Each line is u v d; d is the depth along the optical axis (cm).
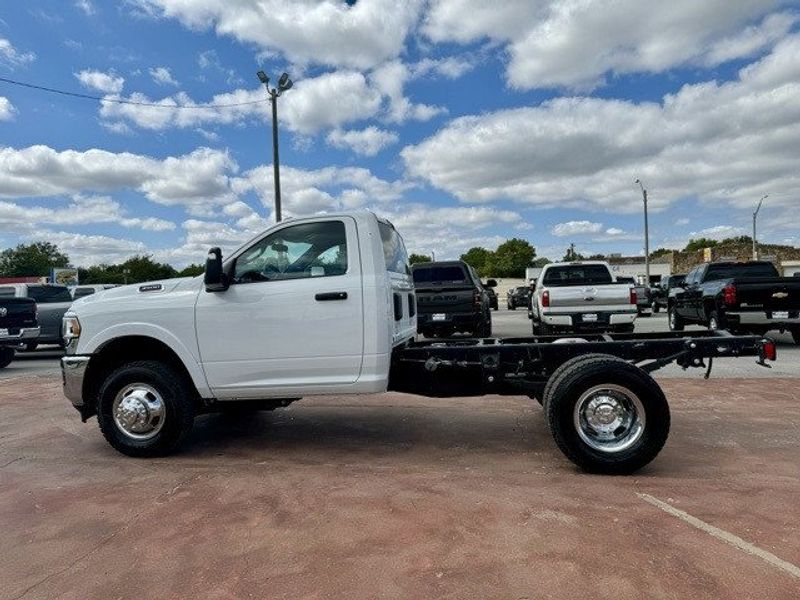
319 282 470
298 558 298
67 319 508
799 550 293
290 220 486
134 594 268
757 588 257
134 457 492
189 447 522
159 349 518
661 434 406
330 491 396
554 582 266
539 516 341
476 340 605
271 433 569
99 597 266
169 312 485
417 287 1311
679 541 304
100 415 490
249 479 428
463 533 321
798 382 776
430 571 280
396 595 259
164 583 277
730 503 356
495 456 472
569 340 555
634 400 411
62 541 327
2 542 328
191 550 311
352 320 464
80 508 377
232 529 337
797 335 1195
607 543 304
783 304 1117
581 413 420
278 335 472
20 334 1180
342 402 714
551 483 400
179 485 418
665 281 2769
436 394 499
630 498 368
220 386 482
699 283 1430
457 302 1309
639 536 311
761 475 409
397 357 497
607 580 267
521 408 661
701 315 1330
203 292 486
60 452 518
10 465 478
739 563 280
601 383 413
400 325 531
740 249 5797
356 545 311
